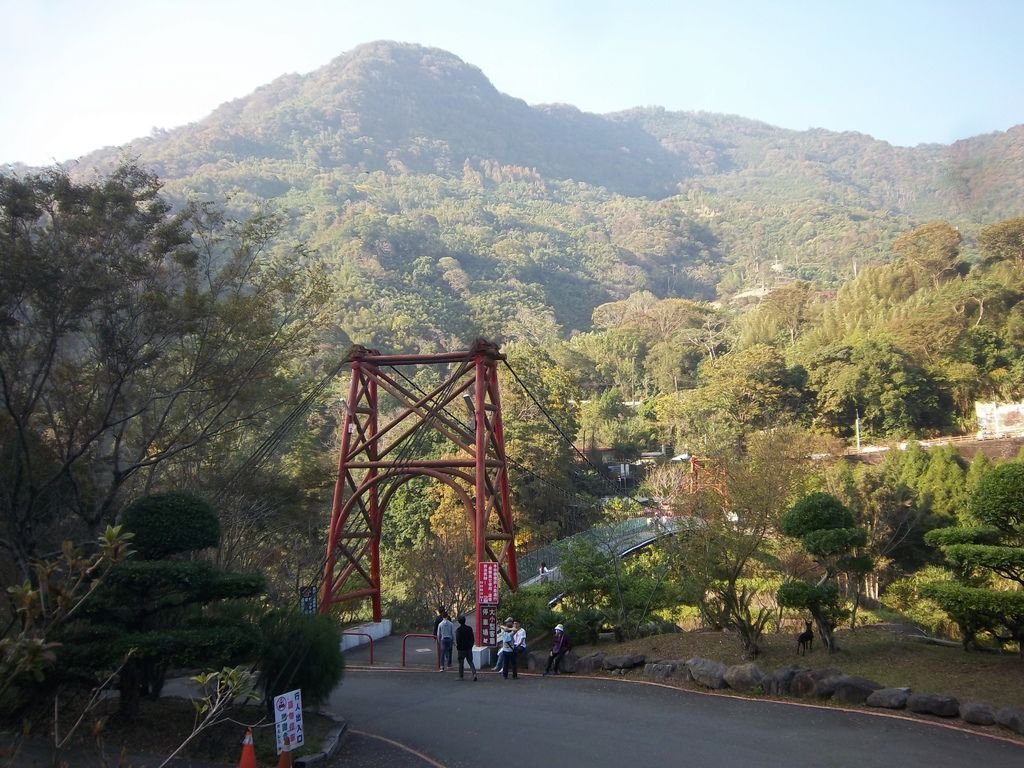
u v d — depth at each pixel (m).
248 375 20.62
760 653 16.14
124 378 17.05
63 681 11.54
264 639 12.87
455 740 13.07
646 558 26.52
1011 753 10.93
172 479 23.78
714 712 13.83
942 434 64.81
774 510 19.58
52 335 15.69
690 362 92.06
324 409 51.09
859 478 36.09
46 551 17.08
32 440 16.41
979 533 14.52
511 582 24.30
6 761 8.10
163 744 11.99
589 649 19.56
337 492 23.53
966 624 14.66
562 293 151.88
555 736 12.99
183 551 13.71
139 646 11.37
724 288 163.38
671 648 17.88
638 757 11.62
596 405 76.88
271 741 12.27
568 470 50.12
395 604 30.59
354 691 17.50
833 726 12.54
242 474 24.55
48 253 15.46
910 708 12.90
